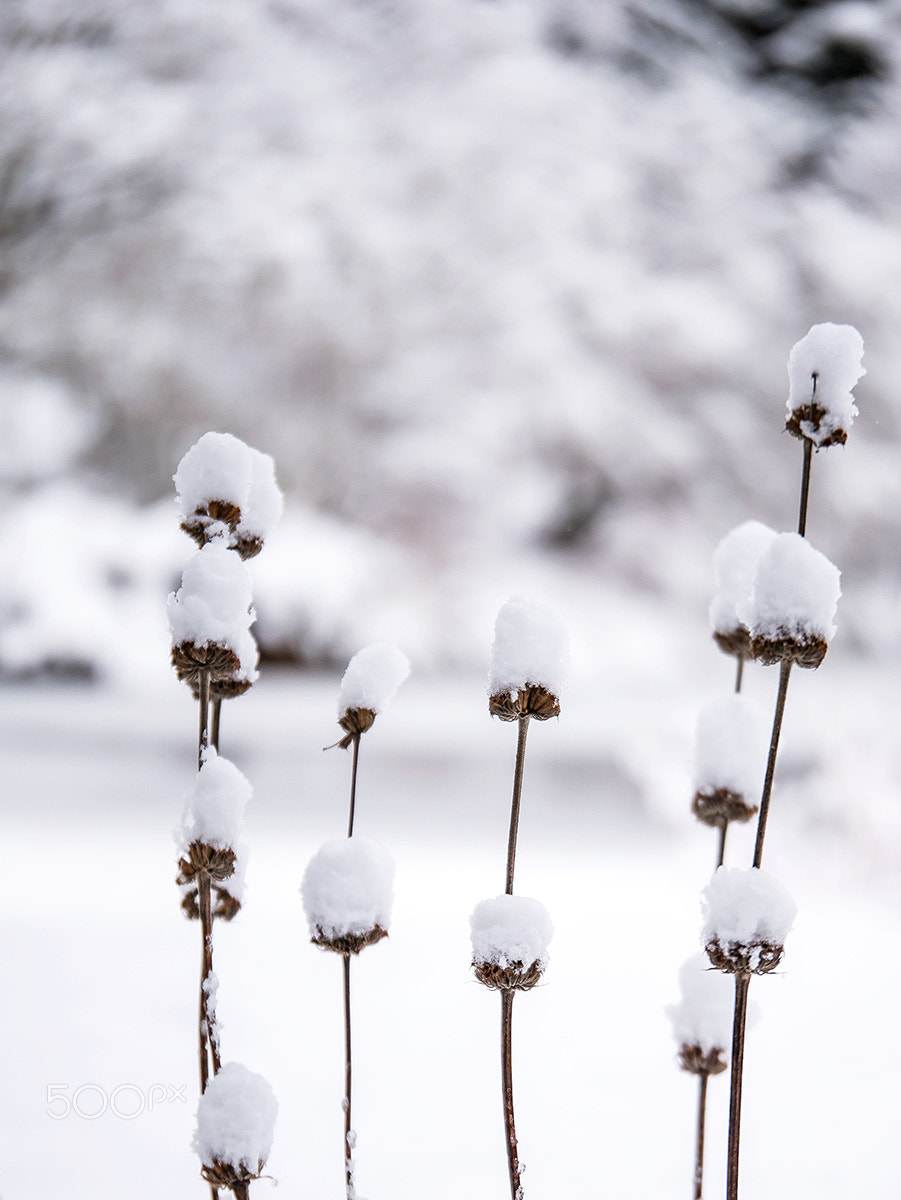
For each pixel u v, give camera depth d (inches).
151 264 705.0
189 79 749.3
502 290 725.9
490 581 717.3
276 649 650.2
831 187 799.1
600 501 769.6
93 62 746.8
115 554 616.7
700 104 792.3
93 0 740.0
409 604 682.2
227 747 354.0
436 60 767.7
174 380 698.2
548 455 742.5
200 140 727.7
